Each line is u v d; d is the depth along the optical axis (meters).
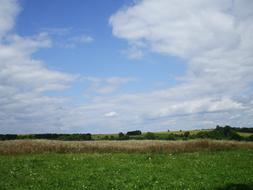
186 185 22.14
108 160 33.00
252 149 49.94
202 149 49.28
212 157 36.25
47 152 42.84
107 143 52.44
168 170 27.59
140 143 53.50
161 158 34.84
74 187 21.83
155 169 27.98
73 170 27.39
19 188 21.33
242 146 53.09
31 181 23.34
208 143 52.62
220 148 50.66
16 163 30.75
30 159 32.97
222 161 32.94
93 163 30.98
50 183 22.78
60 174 25.73
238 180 23.53
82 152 45.06
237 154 39.59
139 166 29.39
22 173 26.09
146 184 22.62
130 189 21.27
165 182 23.19
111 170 27.45
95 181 23.45
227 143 54.47
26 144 46.12
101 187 21.86
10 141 48.62
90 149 47.00
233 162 32.22
